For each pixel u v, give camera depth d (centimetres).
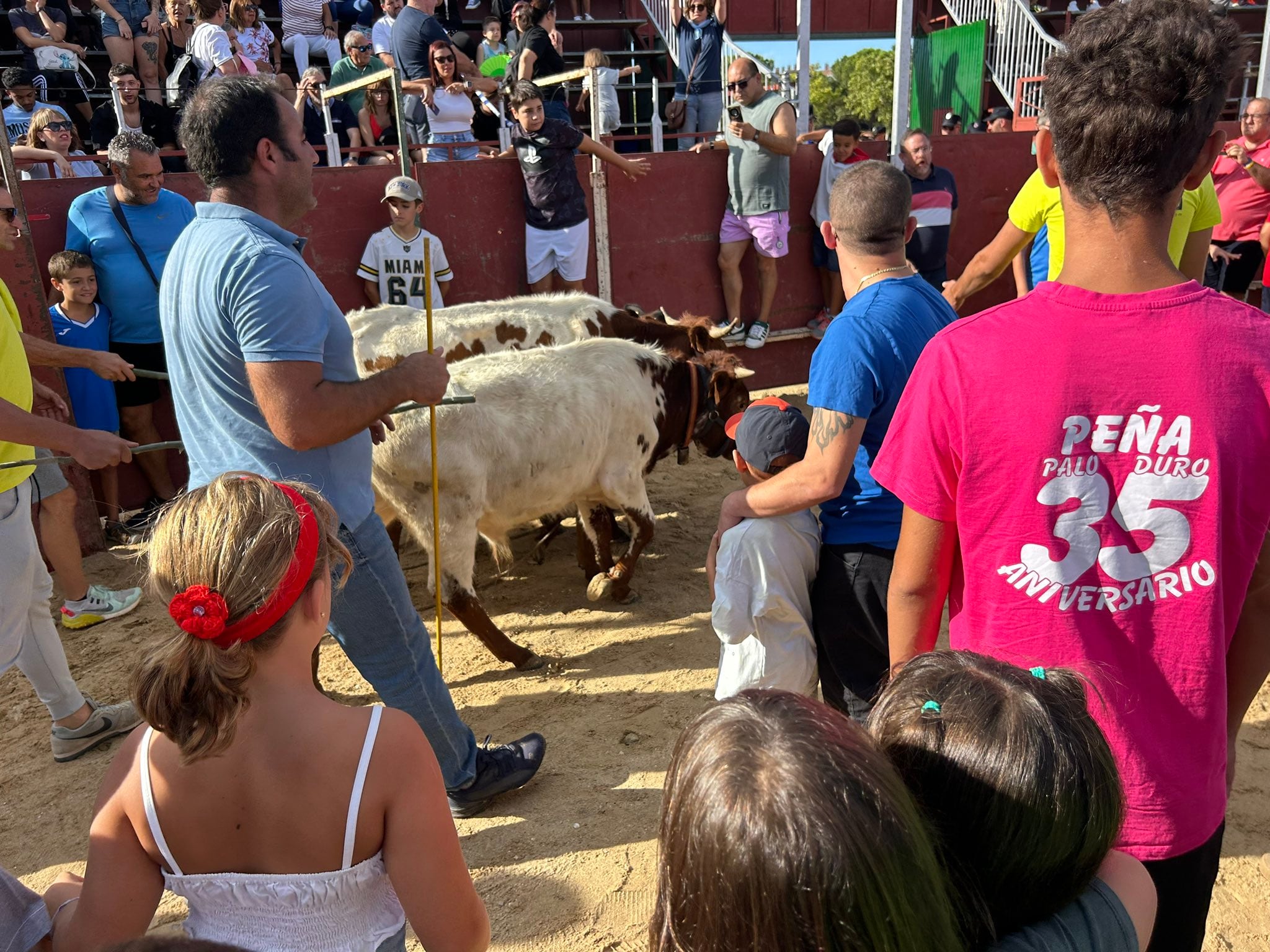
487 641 424
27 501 308
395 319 571
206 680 134
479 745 374
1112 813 122
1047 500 147
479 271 754
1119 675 150
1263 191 796
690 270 855
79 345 551
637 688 416
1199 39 130
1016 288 1028
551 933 280
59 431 263
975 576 159
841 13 1761
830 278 900
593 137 788
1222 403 139
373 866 153
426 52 890
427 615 494
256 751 145
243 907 149
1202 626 146
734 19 1717
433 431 327
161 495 620
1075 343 142
